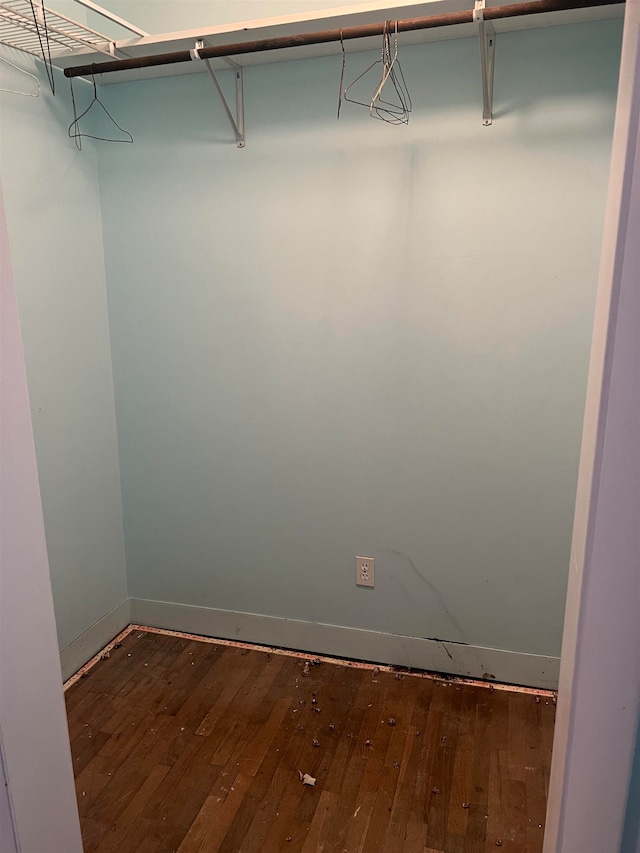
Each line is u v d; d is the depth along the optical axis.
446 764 1.83
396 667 2.33
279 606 2.43
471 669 2.25
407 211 2.00
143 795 1.73
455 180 1.94
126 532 2.56
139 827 1.63
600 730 0.86
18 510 0.95
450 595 2.23
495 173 1.91
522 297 1.96
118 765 1.85
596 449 0.79
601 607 0.82
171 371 2.35
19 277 1.95
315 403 2.22
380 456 2.20
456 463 2.12
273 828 1.63
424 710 2.08
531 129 1.85
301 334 2.19
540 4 1.55
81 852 1.15
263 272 2.18
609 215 0.81
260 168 2.11
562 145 1.84
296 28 1.79
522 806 1.68
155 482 2.47
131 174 2.24
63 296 2.14
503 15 1.57
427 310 2.05
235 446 2.35
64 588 2.23
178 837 1.60
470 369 2.05
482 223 1.95
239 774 1.81
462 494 2.14
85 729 2.00
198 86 2.11
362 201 2.04
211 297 2.25
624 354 0.75
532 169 1.88
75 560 2.28
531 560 2.12
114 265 2.33
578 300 1.91
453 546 2.19
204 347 2.30
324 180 2.06
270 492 2.34
